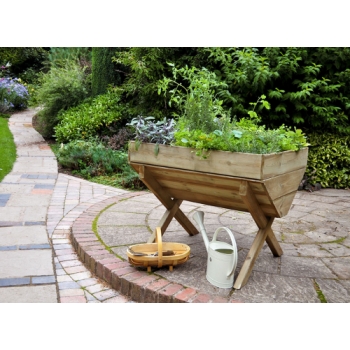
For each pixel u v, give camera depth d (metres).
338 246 3.17
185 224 3.28
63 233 3.61
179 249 2.87
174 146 2.55
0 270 2.81
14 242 3.33
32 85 12.82
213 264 2.44
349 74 5.57
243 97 5.83
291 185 2.52
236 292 2.36
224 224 3.69
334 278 2.57
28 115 11.72
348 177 5.66
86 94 8.99
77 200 4.71
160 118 7.02
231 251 2.59
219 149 2.35
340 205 4.57
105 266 2.70
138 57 7.02
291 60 5.75
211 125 2.69
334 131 5.91
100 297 2.48
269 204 2.39
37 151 7.38
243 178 2.24
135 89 7.35
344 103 5.77
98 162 6.41
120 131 7.61
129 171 6.01
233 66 5.88
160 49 6.79
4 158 6.54
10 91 12.03
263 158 2.16
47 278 2.71
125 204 4.30
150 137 2.73
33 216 4.03
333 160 5.75
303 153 2.60
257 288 2.41
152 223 3.63
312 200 4.80
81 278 2.75
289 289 2.40
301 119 5.65
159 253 2.59
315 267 2.74
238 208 2.66
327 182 5.65
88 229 3.44
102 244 3.10
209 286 2.43
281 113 5.82
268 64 5.55
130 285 2.47
